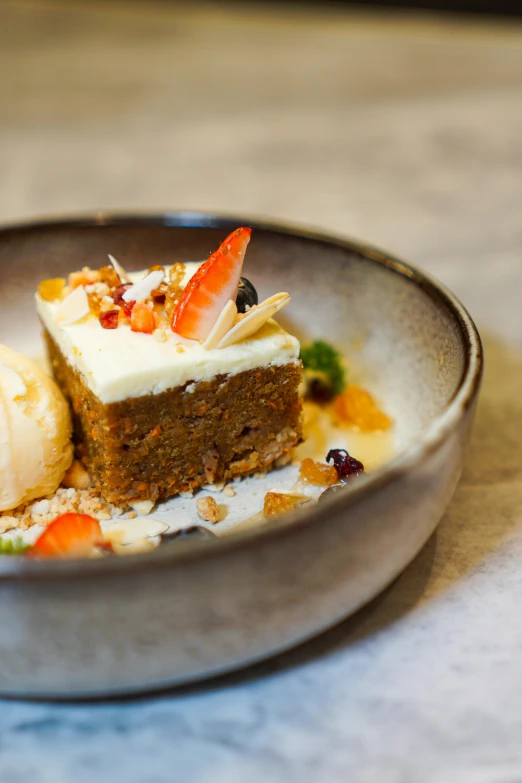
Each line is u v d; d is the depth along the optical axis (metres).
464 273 0.56
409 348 0.44
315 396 0.45
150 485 0.41
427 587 0.39
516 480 0.43
